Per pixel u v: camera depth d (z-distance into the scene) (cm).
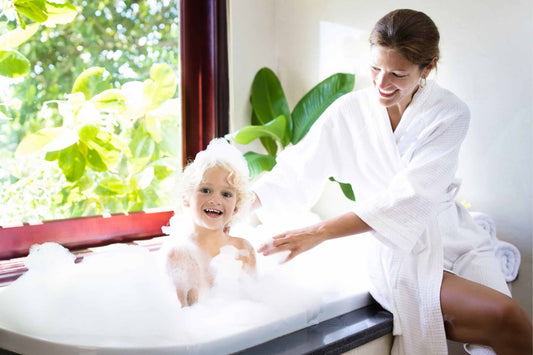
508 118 180
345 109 167
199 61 225
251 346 115
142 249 122
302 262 159
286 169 170
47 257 123
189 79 223
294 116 230
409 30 130
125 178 206
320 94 223
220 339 108
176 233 145
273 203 166
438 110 148
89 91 193
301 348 114
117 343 102
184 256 133
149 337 104
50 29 183
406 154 151
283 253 142
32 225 182
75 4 188
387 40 131
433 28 137
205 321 117
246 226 180
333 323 134
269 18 247
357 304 147
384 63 134
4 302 113
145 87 209
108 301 109
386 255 147
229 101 230
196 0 222
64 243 189
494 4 180
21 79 178
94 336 103
